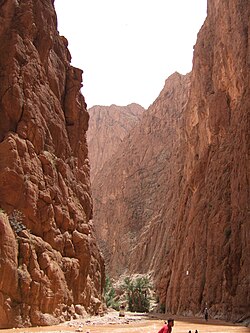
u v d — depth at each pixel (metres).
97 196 120.19
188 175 64.31
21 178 25.98
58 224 29.34
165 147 111.88
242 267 38.12
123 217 106.25
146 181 109.44
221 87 55.72
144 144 116.69
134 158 115.75
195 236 51.06
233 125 50.94
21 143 26.95
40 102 30.48
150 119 119.44
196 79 66.88
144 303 64.19
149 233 90.00
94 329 23.12
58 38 36.91
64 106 36.59
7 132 27.12
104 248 108.00
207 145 57.53
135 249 92.06
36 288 23.64
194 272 48.97
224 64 54.97
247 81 46.31
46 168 28.97
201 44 67.25
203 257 47.59
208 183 52.38
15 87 28.14
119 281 87.25
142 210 104.50
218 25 60.34
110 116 151.88
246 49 49.53
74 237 31.09
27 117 28.50
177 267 57.50
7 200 25.14
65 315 26.56
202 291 45.56
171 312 54.44
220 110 54.44
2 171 25.44
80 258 31.19
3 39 29.28
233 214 42.91
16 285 22.28
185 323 32.47
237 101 50.97
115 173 118.12
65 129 34.34
